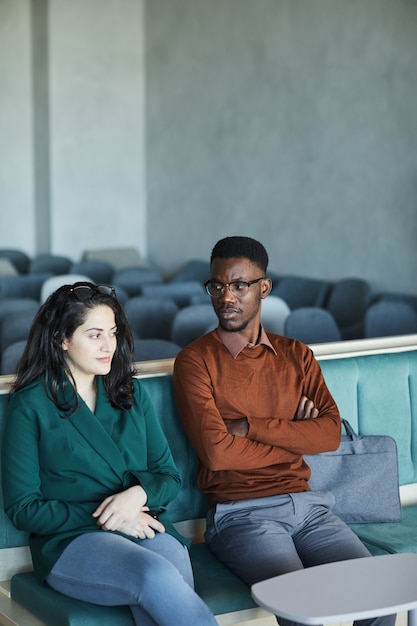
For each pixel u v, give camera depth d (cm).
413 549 386
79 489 343
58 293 346
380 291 934
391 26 895
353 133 947
